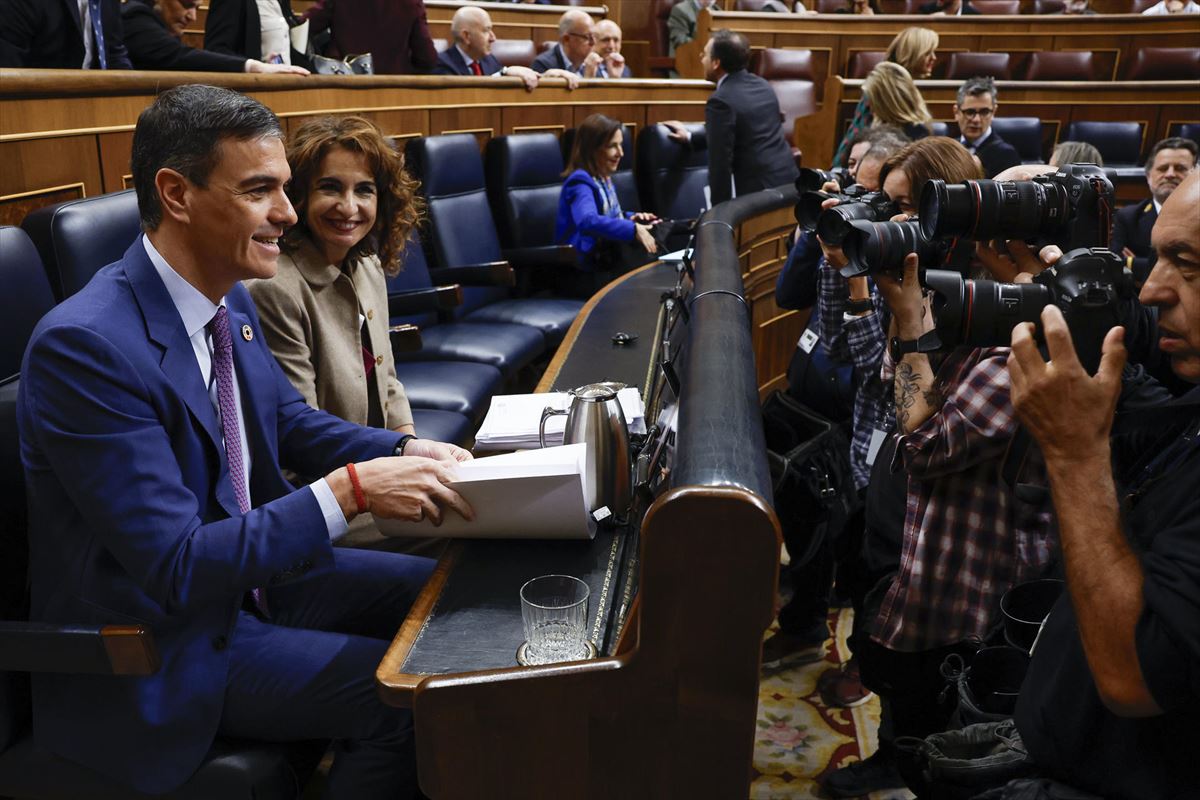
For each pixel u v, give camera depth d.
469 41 5.00
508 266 3.46
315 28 4.54
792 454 2.53
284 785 1.41
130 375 1.31
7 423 1.43
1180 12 6.70
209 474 1.43
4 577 1.43
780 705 2.40
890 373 1.88
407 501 1.39
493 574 1.40
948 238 1.52
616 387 1.58
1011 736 1.35
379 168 1.97
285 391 1.78
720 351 1.38
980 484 1.64
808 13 6.62
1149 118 6.10
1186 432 1.09
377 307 2.17
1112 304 1.05
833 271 2.60
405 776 1.43
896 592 1.72
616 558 1.43
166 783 1.37
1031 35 6.78
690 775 1.08
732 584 0.99
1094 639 0.95
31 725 1.45
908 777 1.60
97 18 2.97
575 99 4.71
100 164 2.38
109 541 1.28
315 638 1.47
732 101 4.71
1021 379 0.98
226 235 1.38
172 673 1.37
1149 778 1.00
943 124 4.86
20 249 1.52
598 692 1.07
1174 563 0.90
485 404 2.93
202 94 1.36
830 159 6.23
